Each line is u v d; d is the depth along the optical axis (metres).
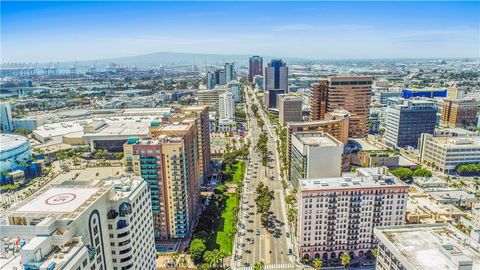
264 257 182.88
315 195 172.62
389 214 177.38
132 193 122.25
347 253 175.62
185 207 196.62
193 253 173.88
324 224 176.38
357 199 174.25
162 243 194.12
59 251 84.81
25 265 76.44
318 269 172.12
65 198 105.12
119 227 114.31
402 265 98.56
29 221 92.94
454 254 97.31
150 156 183.00
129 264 118.31
